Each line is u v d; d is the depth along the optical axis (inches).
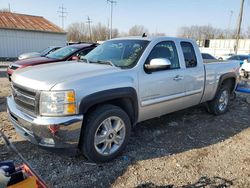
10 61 895.1
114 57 171.9
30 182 82.4
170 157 153.9
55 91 124.1
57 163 141.0
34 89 128.4
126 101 153.3
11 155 147.0
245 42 1697.8
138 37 186.5
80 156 149.1
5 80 416.2
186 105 199.6
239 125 218.2
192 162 149.0
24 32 960.3
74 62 177.3
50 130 123.3
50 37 1028.5
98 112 136.6
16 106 146.7
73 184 123.3
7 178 77.5
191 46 200.4
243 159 155.0
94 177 129.6
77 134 129.3
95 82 134.6
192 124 215.3
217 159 154.0
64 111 125.3
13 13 1079.6
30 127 129.0
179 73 182.1
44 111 125.8
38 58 332.5
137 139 178.7
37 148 157.0
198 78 200.4
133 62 159.5
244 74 385.7
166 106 178.5
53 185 121.7
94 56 184.4
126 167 140.1
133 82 151.4
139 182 127.0
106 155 142.7
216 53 1631.4
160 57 172.6
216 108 237.0
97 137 138.9
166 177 132.2
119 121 146.7
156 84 165.3
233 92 262.5
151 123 212.5
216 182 129.3
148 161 147.9
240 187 125.8
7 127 190.9
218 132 199.5
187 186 125.1
